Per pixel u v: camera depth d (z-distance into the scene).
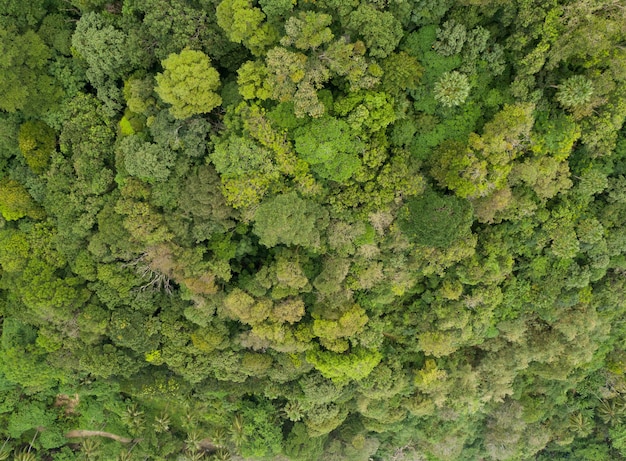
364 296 27.70
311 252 26.34
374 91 22.38
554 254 26.67
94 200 25.16
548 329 29.66
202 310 27.36
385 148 23.44
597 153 24.45
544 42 21.38
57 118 25.08
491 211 24.47
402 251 26.00
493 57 22.45
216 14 21.80
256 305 26.38
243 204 23.64
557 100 23.03
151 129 23.23
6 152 25.83
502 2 21.05
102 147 24.92
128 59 23.30
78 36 23.06
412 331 29.62
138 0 22.23
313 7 21.75
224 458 35.34
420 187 23.70
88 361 28.97
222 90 23.41
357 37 21.81
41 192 26.23
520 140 23.19
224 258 26.02
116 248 25.64
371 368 29.03
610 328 30.83
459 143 23.20
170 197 24.25
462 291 27.92
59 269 27.28
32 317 28.08
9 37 22.92
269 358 29.94
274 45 22.08
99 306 27.56
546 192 24.48
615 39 21.66
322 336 27.56
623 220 25.80
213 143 23.45
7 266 26.56
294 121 22.41
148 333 28.44
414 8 21.58
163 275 27.14
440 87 22.23
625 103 22.58
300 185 23.64
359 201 24.23
